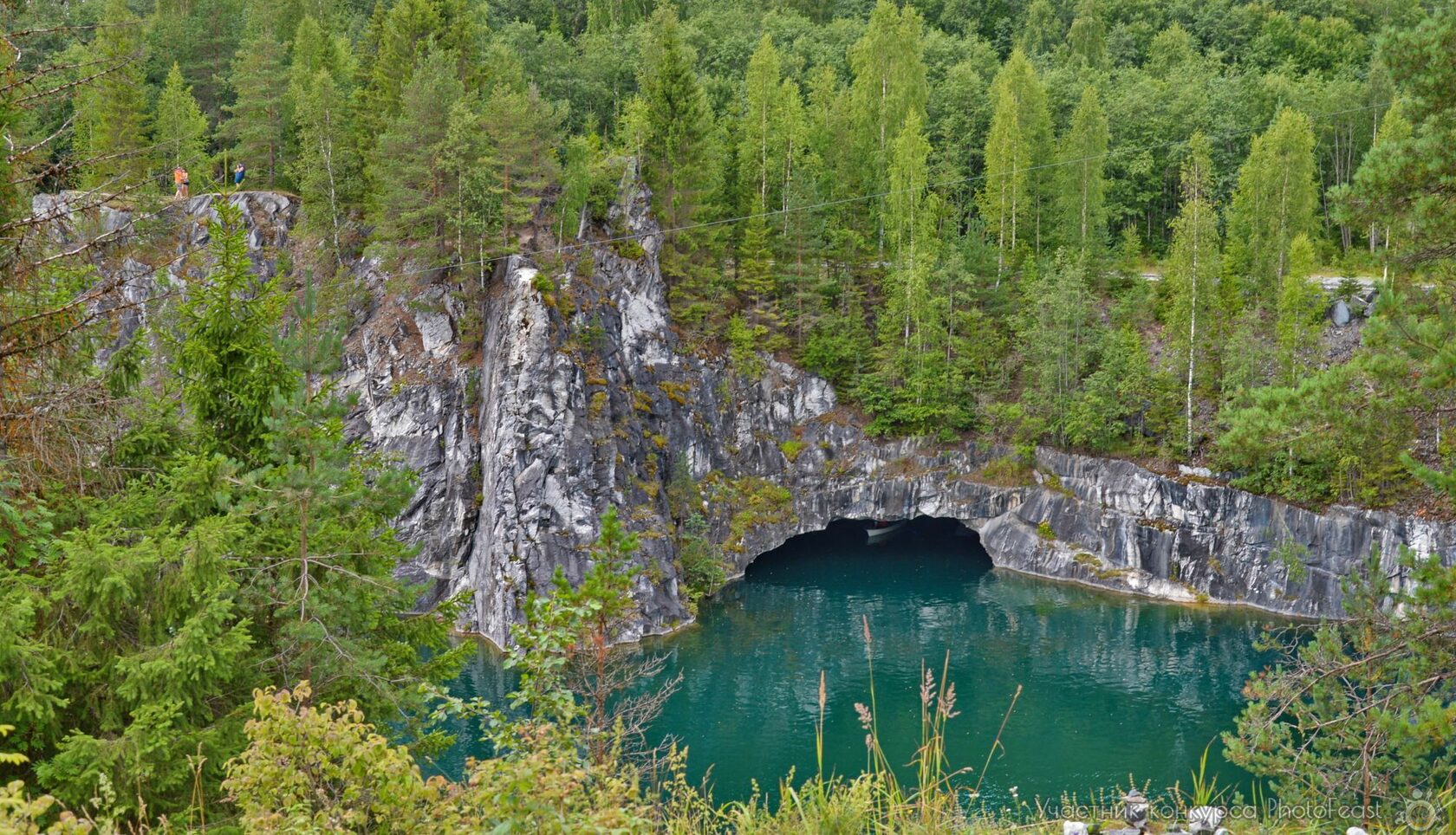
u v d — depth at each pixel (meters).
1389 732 15.90
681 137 67.06
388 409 59.94
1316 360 60.59
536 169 60.28
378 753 9.46
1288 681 19.17
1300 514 58.34
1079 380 67.81
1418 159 18.19
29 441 13.88
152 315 17.84
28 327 13.14
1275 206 69.25
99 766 11.52
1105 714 43.22
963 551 72.69
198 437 17.83
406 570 57.53
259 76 70.00
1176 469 62.56
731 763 38.50
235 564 14.05
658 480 62.69
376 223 62.81
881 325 70.94
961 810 13.91
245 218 66.19
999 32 121.56
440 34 69.38
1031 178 80.88
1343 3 112.50
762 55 77.88
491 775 9.07
